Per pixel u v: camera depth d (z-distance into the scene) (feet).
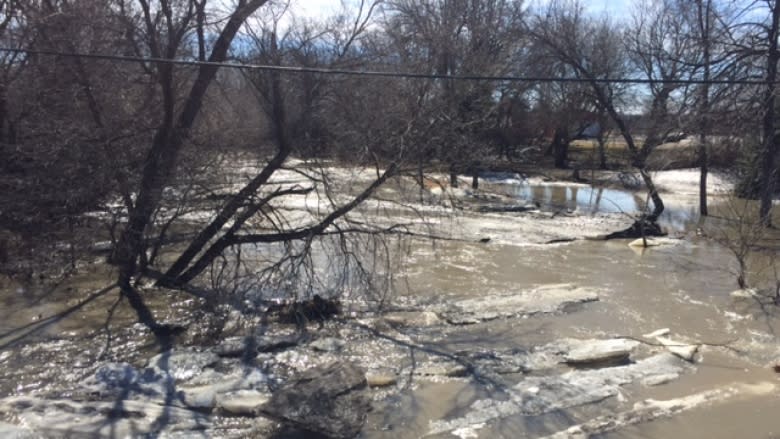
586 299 34.91
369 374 23.91
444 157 45.16
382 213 55.11
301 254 30.81
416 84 42.09
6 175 38.75
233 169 33.63
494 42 89.35
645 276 41.27
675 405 22.22
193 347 25.95
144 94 37.88
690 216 72.18
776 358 26.94
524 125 130.31
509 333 29.27
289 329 28.63
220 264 35.47
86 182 35.24
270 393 22.02
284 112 33.06
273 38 33.55
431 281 38.60
